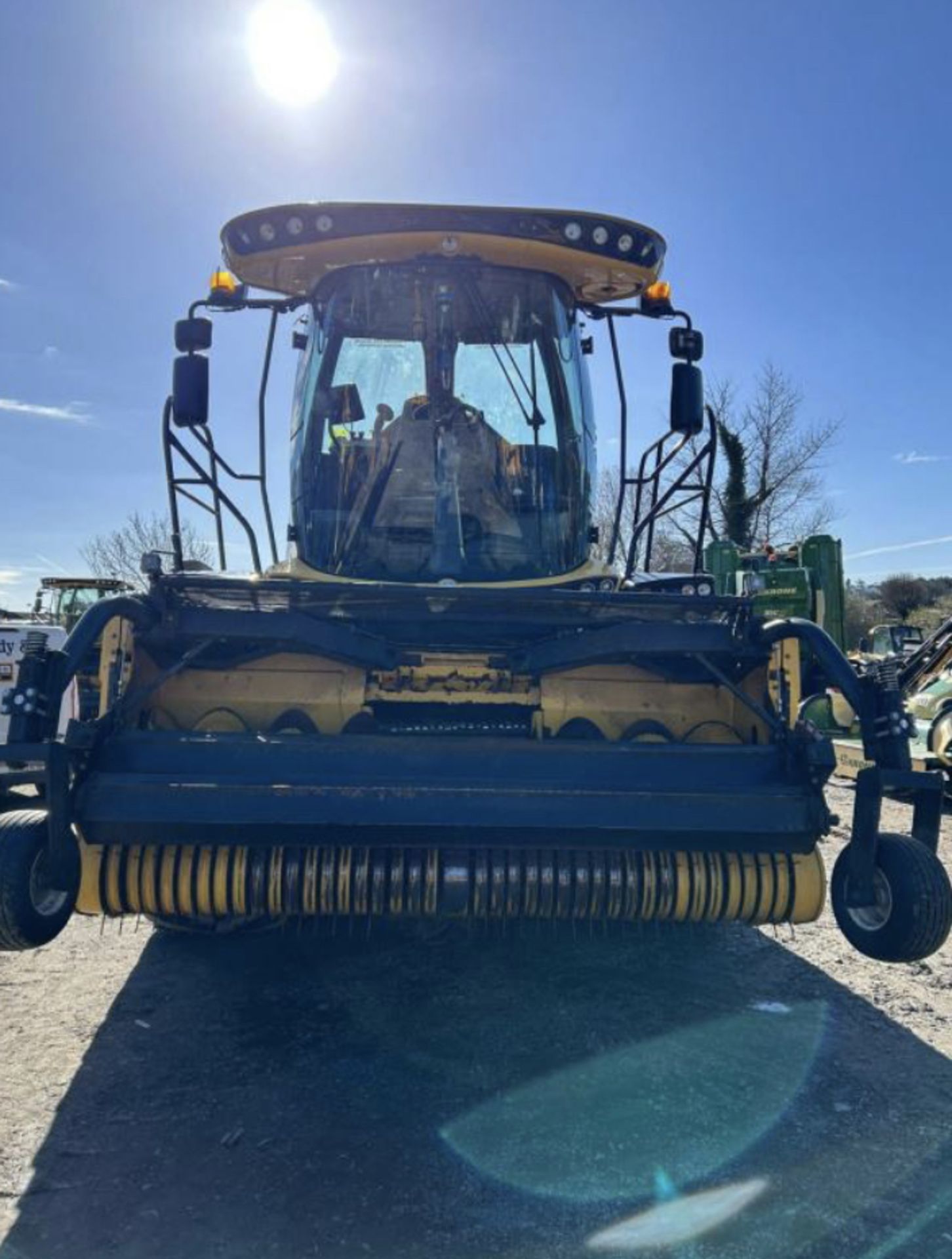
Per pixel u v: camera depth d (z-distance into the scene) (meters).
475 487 5.36
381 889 3.76
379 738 3.99
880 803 3.71
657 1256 2.80
